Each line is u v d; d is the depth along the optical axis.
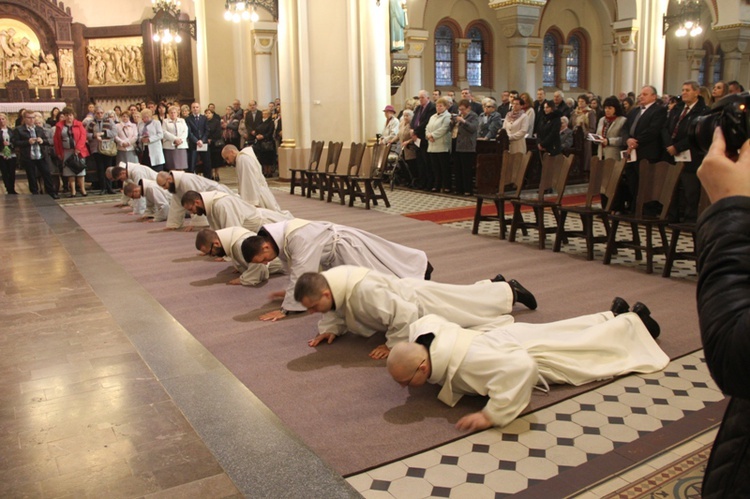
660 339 4.13
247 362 3.92
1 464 2.71
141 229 8.66
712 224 1.04
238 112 16.22
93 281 5.86
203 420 3.10
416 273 4.86
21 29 19.16
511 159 7.33
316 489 2.50
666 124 7.22
